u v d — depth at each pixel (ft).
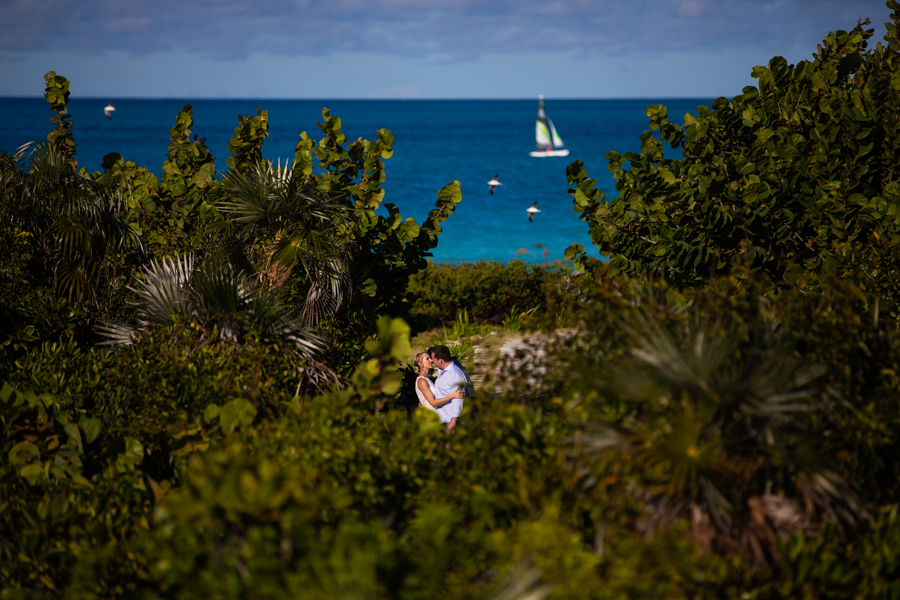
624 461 8.93
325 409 11.44
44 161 23.00
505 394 11.27
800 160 21.29
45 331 20.38
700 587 8.11
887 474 10.05
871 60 21.98
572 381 10.43
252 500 7.18
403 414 12.05
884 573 8.69
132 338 16.63
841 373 10.11
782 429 9.53
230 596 6.99
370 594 6.73
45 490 11.80
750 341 10.14
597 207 23.30
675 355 9.40
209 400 14.19
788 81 22.62
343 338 21.68
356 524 8.15
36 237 22.25
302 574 6.92
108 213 23.12
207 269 18.40
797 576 8.54
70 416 13.93
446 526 8.31
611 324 10.83
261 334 16.69
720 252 22.18
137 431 13.85
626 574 7.42
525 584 7.16
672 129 23.04
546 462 9.59
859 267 17.40
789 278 19.38
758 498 9.18
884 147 20.63
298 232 21.25
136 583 9.04
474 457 10.15
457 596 7.50
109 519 10.21
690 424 8.76
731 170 21.75
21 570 9.59
